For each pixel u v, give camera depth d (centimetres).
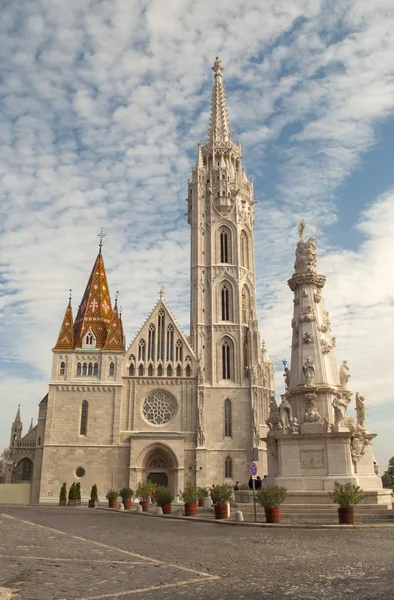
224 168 10800
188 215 11175
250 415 9031
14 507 6938
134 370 9094
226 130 11625
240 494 4678
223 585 1482
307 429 4109
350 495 3067
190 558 1984
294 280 4766
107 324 9681
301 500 3812
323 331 4609
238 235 10400
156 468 8631
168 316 9481
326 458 4000
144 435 8544
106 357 9012
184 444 8688
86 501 8194
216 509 3816
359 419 4341
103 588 1445
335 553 2044
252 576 1616
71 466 8425
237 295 9956
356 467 4131
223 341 9631
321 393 4312
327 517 3444
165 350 9250
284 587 1450
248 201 11044
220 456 8800
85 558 2005
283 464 4081
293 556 1988
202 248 10319
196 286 10006
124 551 2197
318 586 1457
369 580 1529
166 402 9006
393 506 3350
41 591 1402
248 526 3253
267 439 4456
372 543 2316
